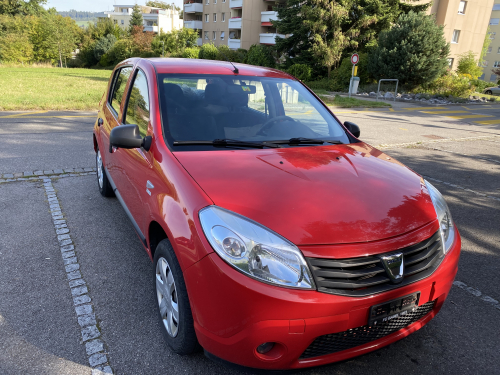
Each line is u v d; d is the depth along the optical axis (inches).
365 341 74.5
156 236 97.0
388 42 950.4
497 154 330.6
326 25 1029.8
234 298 66.5
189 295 73.6
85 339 90.4
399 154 308.5
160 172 91.1
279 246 67.6
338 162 97.8
